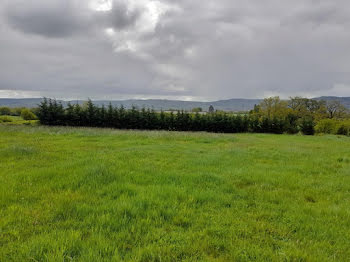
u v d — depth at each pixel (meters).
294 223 3.28
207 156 8.98
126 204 3.57
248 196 4.43
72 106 29.09
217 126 34.31
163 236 2.82
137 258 2.35
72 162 6.75
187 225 3.16
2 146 9.74
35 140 12.34
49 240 2.55
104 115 30.03
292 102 55.81
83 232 2.85
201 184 5.08
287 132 35.22
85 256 2.30
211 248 2.60
